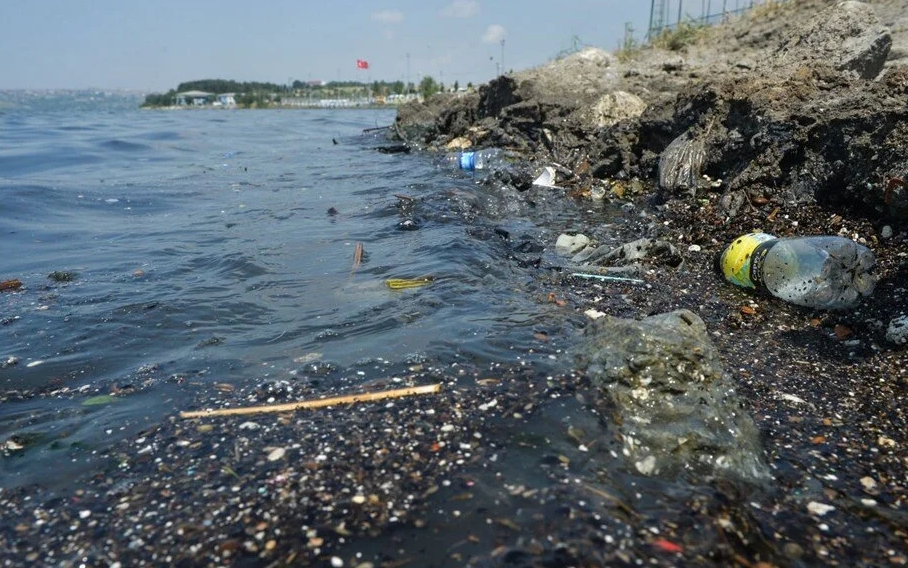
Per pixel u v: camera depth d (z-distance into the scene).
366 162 14.58
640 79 14.21
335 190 10.73
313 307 5.25
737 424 3.37
